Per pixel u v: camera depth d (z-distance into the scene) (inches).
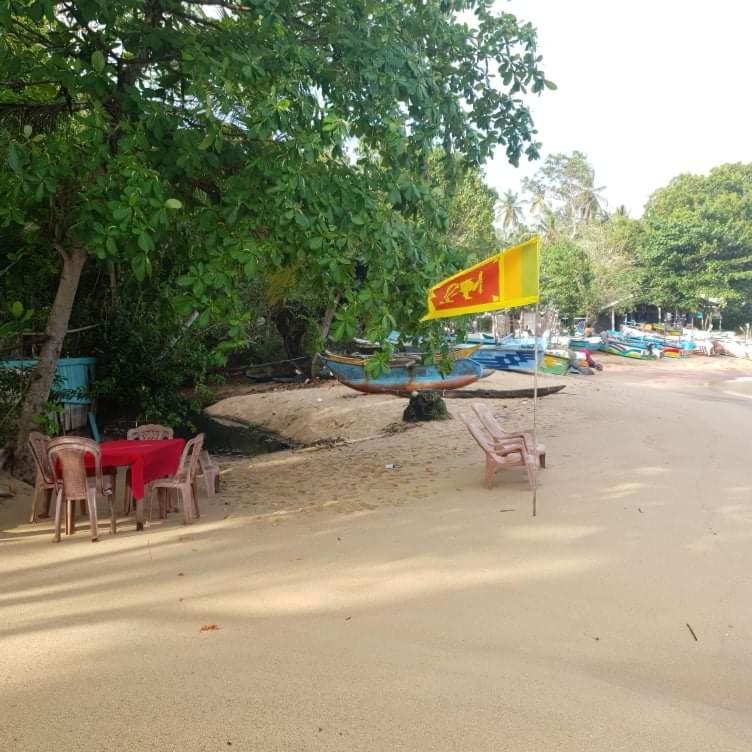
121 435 663.8
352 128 346.9
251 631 178.4
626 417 569.9
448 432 546.6
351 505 326.3
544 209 2524.6
